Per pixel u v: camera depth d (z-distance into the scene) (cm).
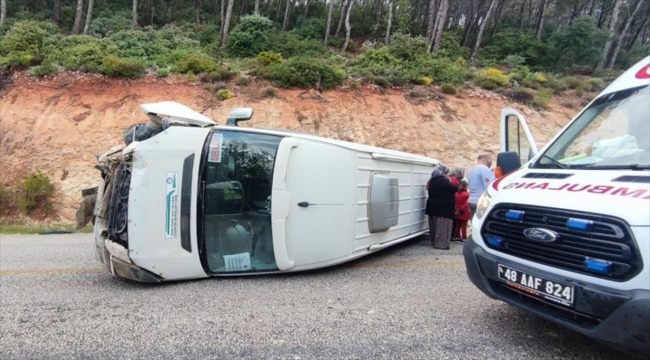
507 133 630
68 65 1747
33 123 1540
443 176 726
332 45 3428
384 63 2180
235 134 509
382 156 610
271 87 1817
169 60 2000
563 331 341
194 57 1927
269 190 503
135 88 1722
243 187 502
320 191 515
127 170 491
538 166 356
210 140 495
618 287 236
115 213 488
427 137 1761
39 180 1341
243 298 432
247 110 592
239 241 500
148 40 2261
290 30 3759
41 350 313
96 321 370
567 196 275
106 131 1555
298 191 505
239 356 302
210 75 1845
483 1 4119
